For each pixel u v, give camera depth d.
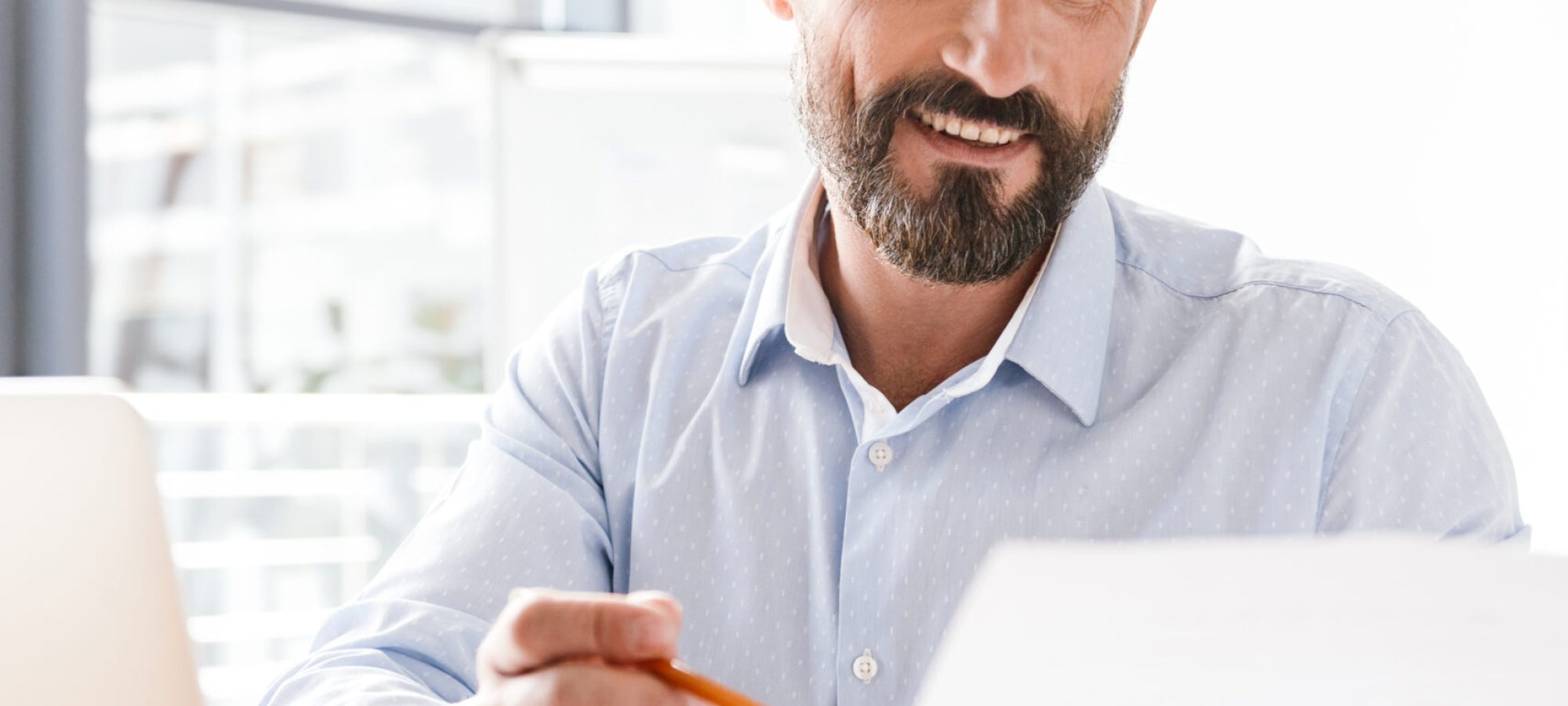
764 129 3.13
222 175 4.00
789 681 0.93
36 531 0.73
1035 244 0.89
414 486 3.97
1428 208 1.93
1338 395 0.92
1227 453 0.92
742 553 0.97
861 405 0.97
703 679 0.54
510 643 0.58
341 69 4.11
